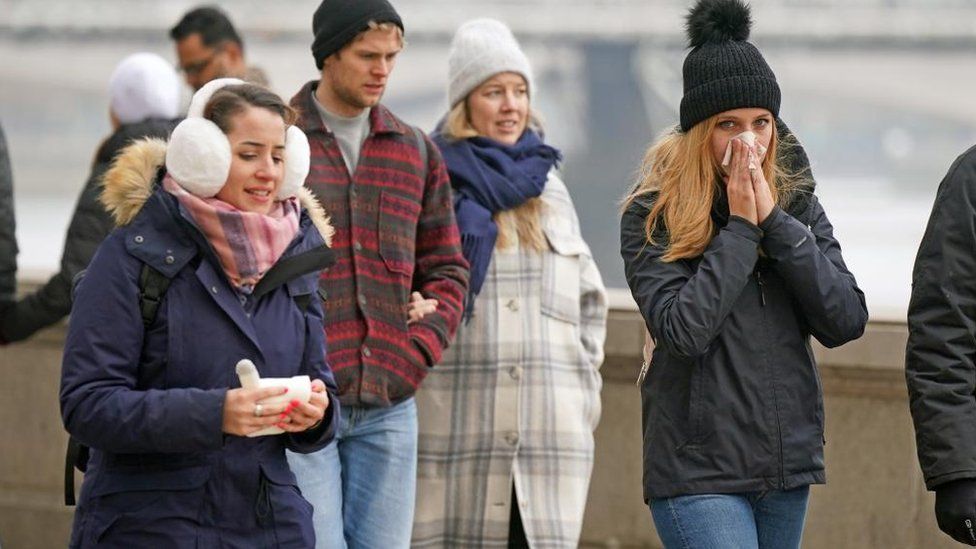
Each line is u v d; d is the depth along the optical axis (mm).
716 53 16156
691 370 15961
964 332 15711
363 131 19625
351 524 19281
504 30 21859
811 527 23406
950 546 22859
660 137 17000
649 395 16344
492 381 21016
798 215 16812
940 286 15758
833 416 23250
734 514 15703
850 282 16359
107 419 13867
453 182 21406
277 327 14703
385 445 19219
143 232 14320
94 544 14320
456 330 20078
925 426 15727
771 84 16156
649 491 16188
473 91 21703
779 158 16906
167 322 14266
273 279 14633
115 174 14531
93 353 14102
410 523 19453
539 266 21312
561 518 20812
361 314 19031
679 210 16297
